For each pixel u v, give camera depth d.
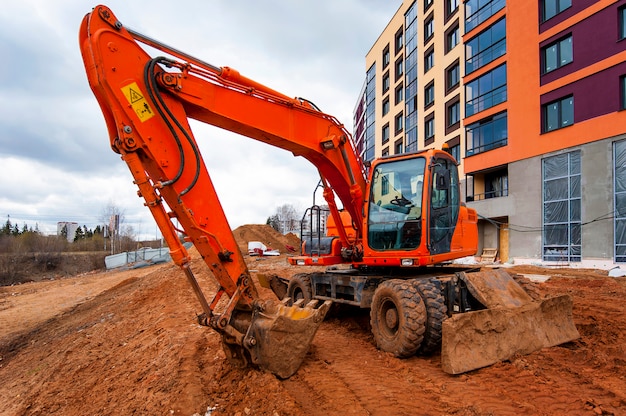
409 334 5.33
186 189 4.61
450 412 3.95
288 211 69.94
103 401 5.59
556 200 20.30
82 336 11.38
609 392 4.28
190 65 4.84
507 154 23.11
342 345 6.44
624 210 17.44
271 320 4.75
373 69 50.44
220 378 5.00
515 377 4.73
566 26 19.91
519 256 22.05
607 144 18.06
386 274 7.38
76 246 50.62
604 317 7.75
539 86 21.25
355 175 6.90
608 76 18.09
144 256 40.88
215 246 4.74
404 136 39.69
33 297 23.70
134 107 4.38
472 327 5.09
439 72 31.88
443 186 6.34
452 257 6.75
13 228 67.81
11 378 9.51
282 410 3.96
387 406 4.12
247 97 5.39
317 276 8.08
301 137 6.03
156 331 8.45
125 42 4.40
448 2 31.09
